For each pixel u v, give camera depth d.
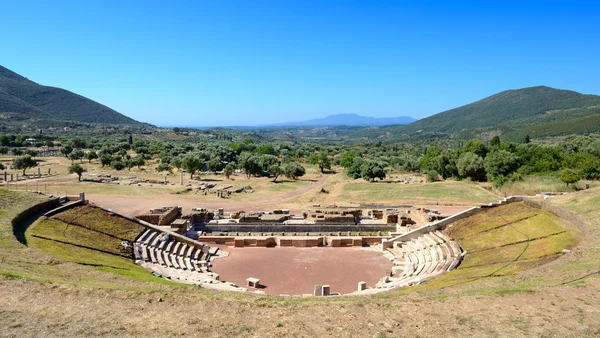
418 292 23.55
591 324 17.89
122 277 27.25
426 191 81.31
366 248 48.72
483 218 46.41
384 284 34.59
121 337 16.95
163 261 39.56
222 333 17.66
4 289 20.92
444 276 32.38
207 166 130.12
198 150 162.38
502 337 17.11
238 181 105.31
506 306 20.25
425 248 44.12
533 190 72.88
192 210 61.69
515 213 45.28
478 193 77.81
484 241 40.91
